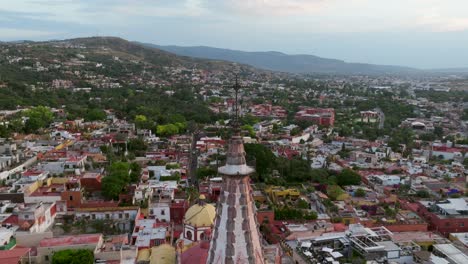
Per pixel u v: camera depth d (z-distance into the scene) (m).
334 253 77.38
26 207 87.31
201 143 179.12
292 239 84.94
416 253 77.25
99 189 112.06
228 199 27.95
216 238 28.33
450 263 74.94
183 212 95.25
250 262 27.73
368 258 76.44
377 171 144.88
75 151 144.62
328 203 108.38
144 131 199.75
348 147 184.88
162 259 59.00
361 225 88.44
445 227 95.81
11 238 76.69
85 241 72.12
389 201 112.75
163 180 122.38
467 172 144.62
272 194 117.94
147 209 97.19
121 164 119.75
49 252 69.31
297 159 149.88
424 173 143.50
